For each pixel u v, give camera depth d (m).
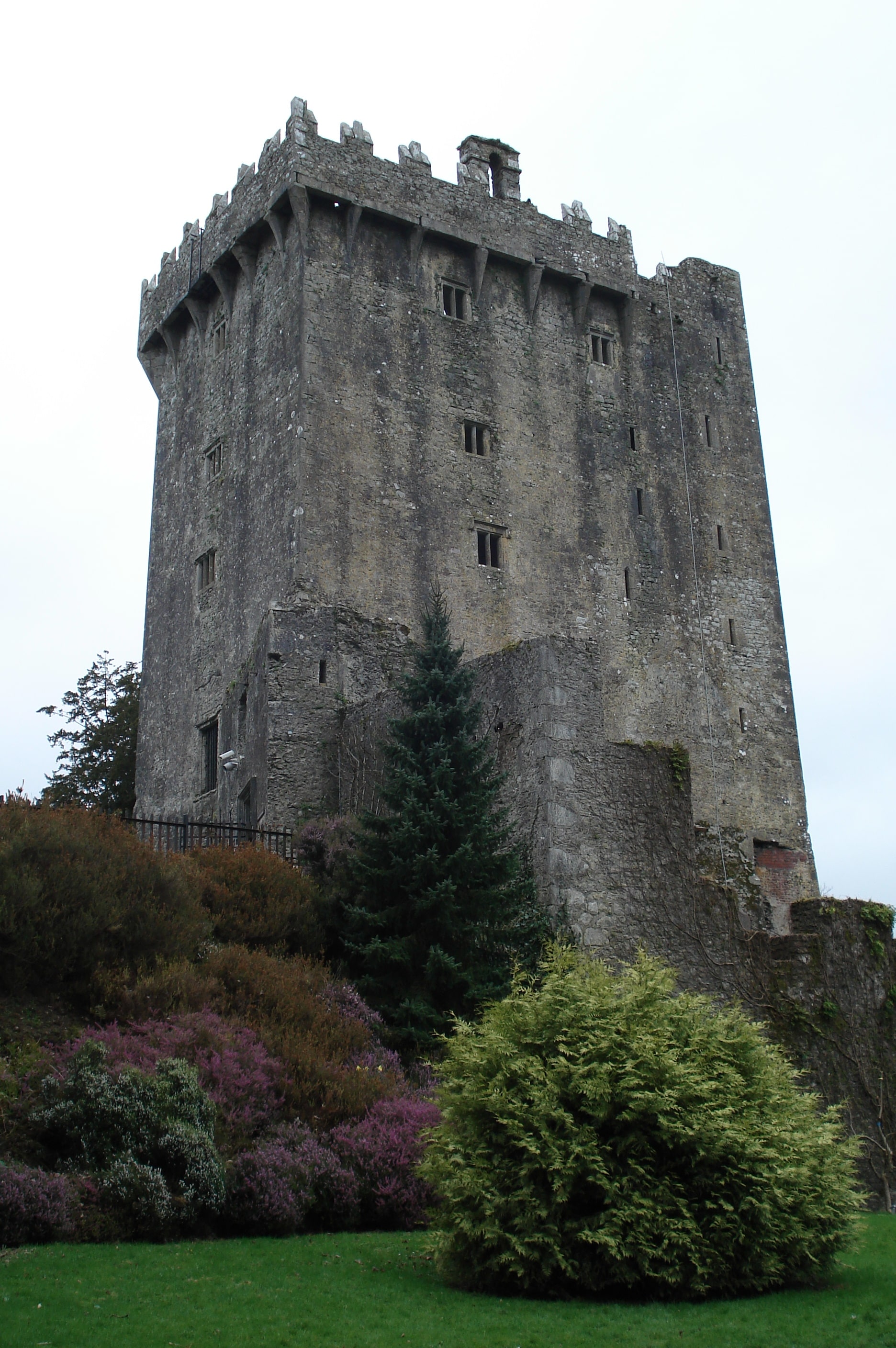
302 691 31.81
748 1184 13.12
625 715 39.00
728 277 46.34
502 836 22.86
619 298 43.06
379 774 29.38
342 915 23.12
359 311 37.19
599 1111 13.05
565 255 41.66
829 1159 13.88
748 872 28.45
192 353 42.06
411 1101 17.66
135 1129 14.94
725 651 41.75
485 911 22.19
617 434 41.72
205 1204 14.70
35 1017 17.48
